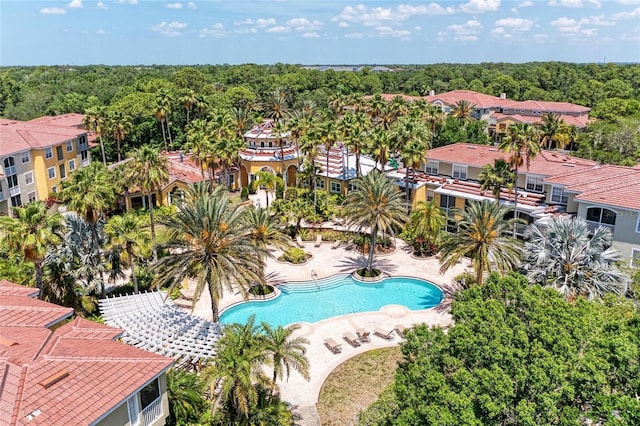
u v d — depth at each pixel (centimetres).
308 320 3728
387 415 2147
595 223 3775
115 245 3503
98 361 1908
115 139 8194
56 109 10469
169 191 6209
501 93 12838
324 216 5700
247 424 2258
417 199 5656
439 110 7669
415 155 5125
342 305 3972
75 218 3656
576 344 1856
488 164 4862
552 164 5059
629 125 7300
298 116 6656
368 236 5109
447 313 3725
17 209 3062
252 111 11238
